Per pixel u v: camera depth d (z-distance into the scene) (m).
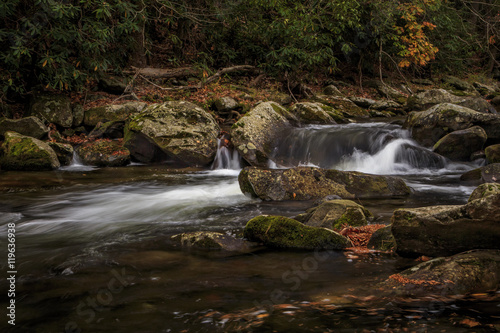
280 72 13.79
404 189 5.57
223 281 2.70
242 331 2.02
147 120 8.35
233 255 3.23
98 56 9.91
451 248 2.92
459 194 5.52
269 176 5.45
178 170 7.82
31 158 7.52
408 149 7.63
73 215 4.72
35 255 3.30
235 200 5.33
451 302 2.27
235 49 14.62
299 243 3.39
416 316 2.12
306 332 1.99
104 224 4.30
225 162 8.16
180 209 4.91
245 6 12.59
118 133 9.38
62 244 3.61
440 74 18.91
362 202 5.06
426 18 16.50
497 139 7.93
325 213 3.93
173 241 3.60
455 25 18.41
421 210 3.06
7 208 5.04
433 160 7.54
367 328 2.01
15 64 8.67
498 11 19.02
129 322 2.15
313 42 12.22
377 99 14.64
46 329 2.10
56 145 8.04
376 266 2.93
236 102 11.17
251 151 7.61
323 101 13.09
